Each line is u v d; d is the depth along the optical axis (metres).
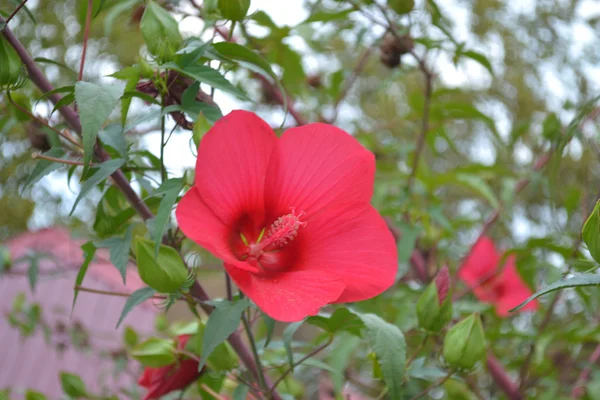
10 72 0.85
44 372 1.77
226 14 0.90
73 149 0.97
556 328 1.25
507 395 1.21
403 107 1.80
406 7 1.11
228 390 1.09
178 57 0.86
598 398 1.16
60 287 1.89
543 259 1.30
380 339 0.85
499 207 1.28
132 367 1.46
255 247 0.87
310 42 1.20
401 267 1.15
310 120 1.44
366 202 0.87
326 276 0.84
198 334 0.91
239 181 0.85
